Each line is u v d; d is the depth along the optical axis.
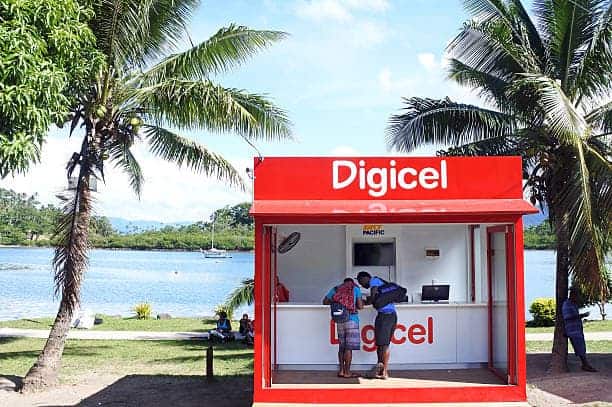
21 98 9.39
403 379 11.46
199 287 53.12
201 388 14.30
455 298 14.67
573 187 13.61
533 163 15.64
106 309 38.28
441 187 11.43
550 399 12.77
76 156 14.49
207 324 28.56
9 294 47.03
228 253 102.38
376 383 11.16
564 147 15.07
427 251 14.70
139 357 18.78
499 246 11.97
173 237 104.75
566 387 13.84
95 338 23.31
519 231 11.03
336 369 12.27
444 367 12.34
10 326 26.97
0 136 9.47
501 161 11.52
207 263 90.56
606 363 16.92
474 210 10.78
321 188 11.38
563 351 15.68
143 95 14.40
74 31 11.16
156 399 13.23
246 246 101.94
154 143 16.81
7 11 9.62
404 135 16.59
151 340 22.91
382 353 11.55
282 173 11.38
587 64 15.46
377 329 11.59
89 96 14.23
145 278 62.09
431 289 13.65
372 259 14.77
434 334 12.39
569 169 14.97
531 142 15.34
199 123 14.95
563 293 15.84
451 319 12.43
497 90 16.33
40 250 129.25
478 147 16.06
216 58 15.43
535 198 15.70
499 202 11.26
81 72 11.76
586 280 13.43
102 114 14.04
